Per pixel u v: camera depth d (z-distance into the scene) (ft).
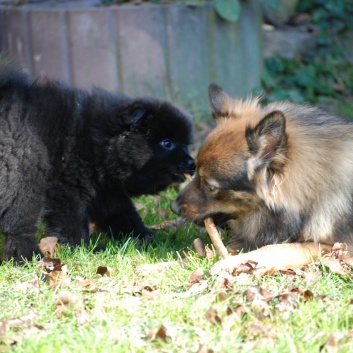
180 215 32.58
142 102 37.22
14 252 33.71
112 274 31.37
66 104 35.70
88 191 36.14
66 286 29.86
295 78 71.00
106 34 56.95
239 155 30.73
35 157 33.45
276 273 30.48
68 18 56.24
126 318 26.71
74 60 57.06
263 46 70.90
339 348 24.08
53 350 24.36
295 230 31.83
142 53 58.34
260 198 31.30
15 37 56.75
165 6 58.75
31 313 27.20
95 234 40.19
